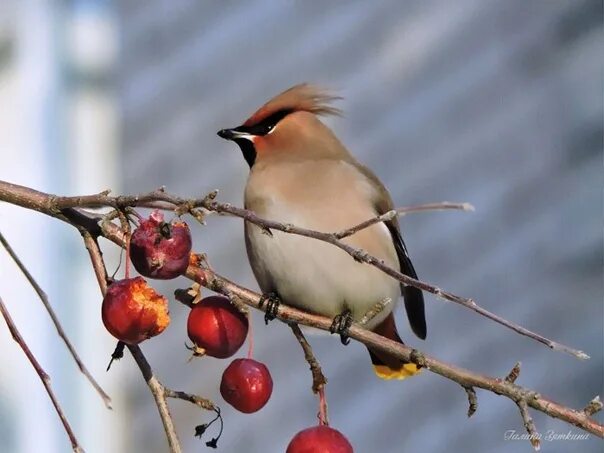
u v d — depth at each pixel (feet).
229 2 45.27
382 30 42.45
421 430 38.47
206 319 20.26
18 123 39.83
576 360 36.88
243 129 29.91
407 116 41.24
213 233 43.34
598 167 38.11
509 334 37.96
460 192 39.81
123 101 44.32
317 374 21.03
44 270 39.04
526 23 40.09
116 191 42.98
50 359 38.81
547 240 38.24
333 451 19.71
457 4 41.39
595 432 20.10
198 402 18.97
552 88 39.27
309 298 27.99
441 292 17.95
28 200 19.86
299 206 27.99
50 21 40.96
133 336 18.21
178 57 45.27
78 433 39.14
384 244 28.60
